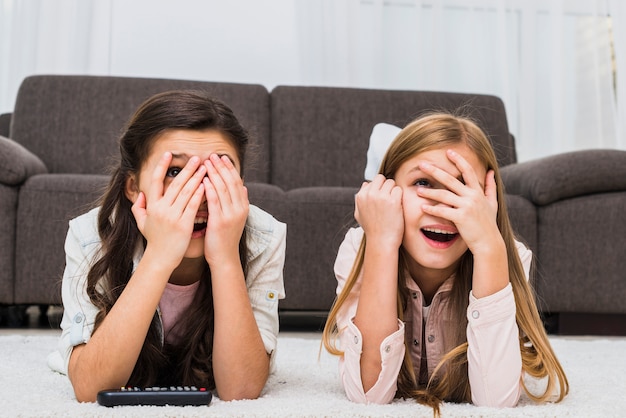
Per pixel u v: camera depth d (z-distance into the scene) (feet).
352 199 7.32
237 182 3.34
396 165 3.51
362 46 10.91
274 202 7.28
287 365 4.68
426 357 3.74
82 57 10.53
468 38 11.04
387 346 3.29
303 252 7.26
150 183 3.39
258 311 3.78
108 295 3.59
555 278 7.30
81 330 3.49
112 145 8.85
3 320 7.64
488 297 3.26
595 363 5.01
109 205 3.66
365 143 9.14
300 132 9.14
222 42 10.88
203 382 3.69
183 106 3.41
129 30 10.72
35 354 4.91
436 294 3.63
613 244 7.30
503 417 3.02
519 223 7.29
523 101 10.93
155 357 3.60
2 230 6.98
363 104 9.27
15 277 7.01
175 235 3.22
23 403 3.11
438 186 3.43
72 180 7.10
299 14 10.78
